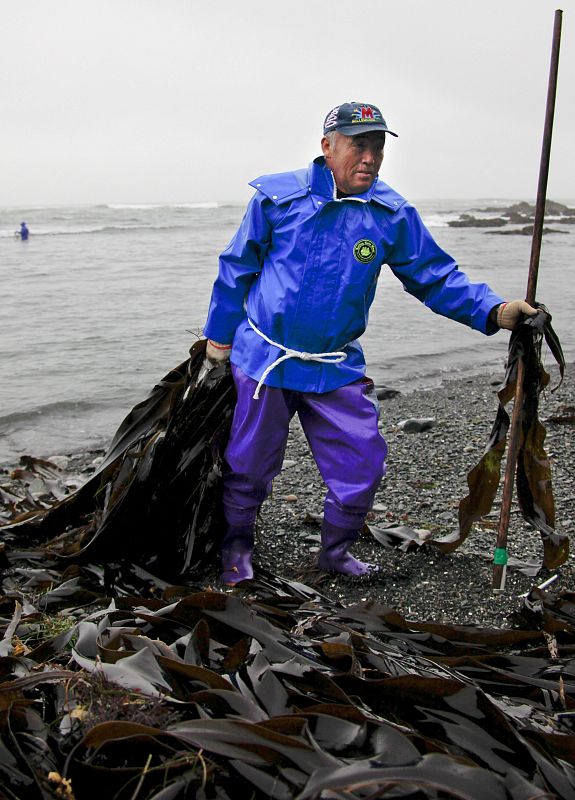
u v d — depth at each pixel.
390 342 13.92
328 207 3.86
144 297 17.78
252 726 2.18
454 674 2.90
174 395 4.35
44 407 9.24
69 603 3.78
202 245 34.84
